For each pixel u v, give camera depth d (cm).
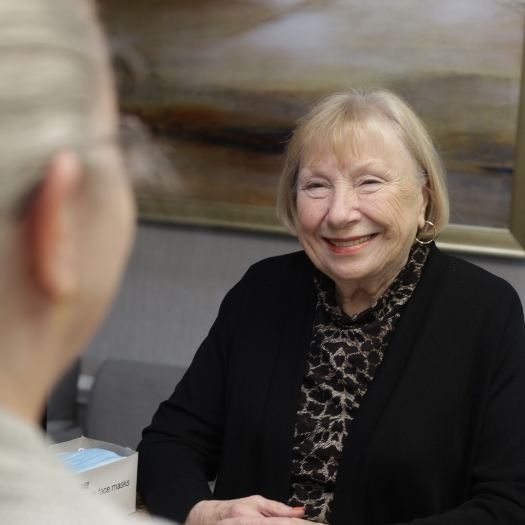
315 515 182
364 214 185
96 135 41
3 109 38
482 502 172
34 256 40
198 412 206
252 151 308
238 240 317
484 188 286
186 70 312
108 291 44
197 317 326
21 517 39
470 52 283
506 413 180
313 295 201
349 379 187
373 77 292
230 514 168
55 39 40
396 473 178
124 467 156
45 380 43
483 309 189
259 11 302
